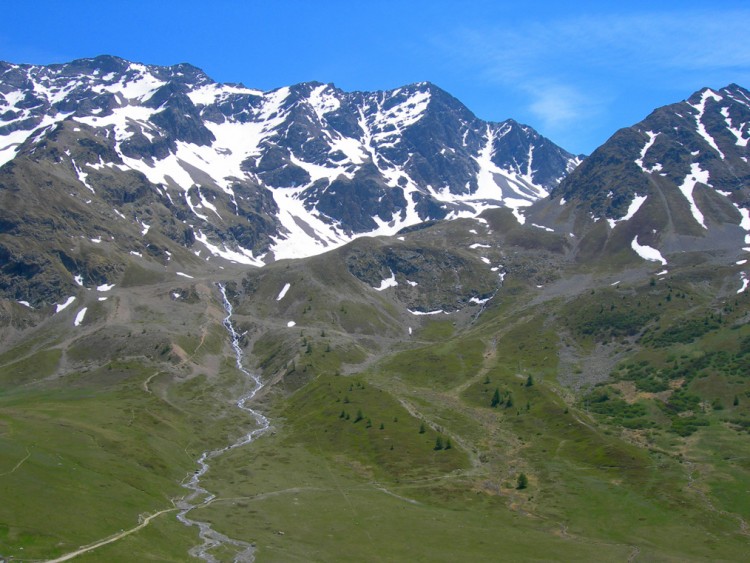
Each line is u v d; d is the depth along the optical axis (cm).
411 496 16000
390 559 11894
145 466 16288
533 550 12350
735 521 13575
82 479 13375
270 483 16900
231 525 13300
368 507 15050
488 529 13638
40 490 11894
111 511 12138
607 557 11969
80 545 10306
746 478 15562
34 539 10006
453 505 15238
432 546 12562
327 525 13750
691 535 13088
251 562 11256
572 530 13638
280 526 13562
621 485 15938
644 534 13262
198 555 11312
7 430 16188
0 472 12156
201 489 15950
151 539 11394
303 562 11500
